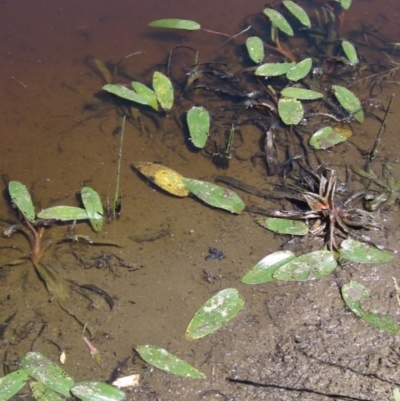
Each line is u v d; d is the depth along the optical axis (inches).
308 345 31.6
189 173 37.7
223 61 43.8
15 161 37.7
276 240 35.0
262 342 31.6
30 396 29.7
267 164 38.0
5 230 34.6
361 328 32.2
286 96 40.8
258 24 46.6
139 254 34.2
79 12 46.7
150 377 30.5
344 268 33.9
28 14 46.3
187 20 45.3
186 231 35.1
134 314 32.2
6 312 32.1
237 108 41.0
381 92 42.7
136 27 45.8
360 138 39.8
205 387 30.3
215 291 33.1
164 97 40.6
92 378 30.4
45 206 35.9
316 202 35.5
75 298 32.6
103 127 39.6
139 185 36.9
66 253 34.1
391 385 30.6
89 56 43.4
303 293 33.1
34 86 41.5
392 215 36.1
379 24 47.7
